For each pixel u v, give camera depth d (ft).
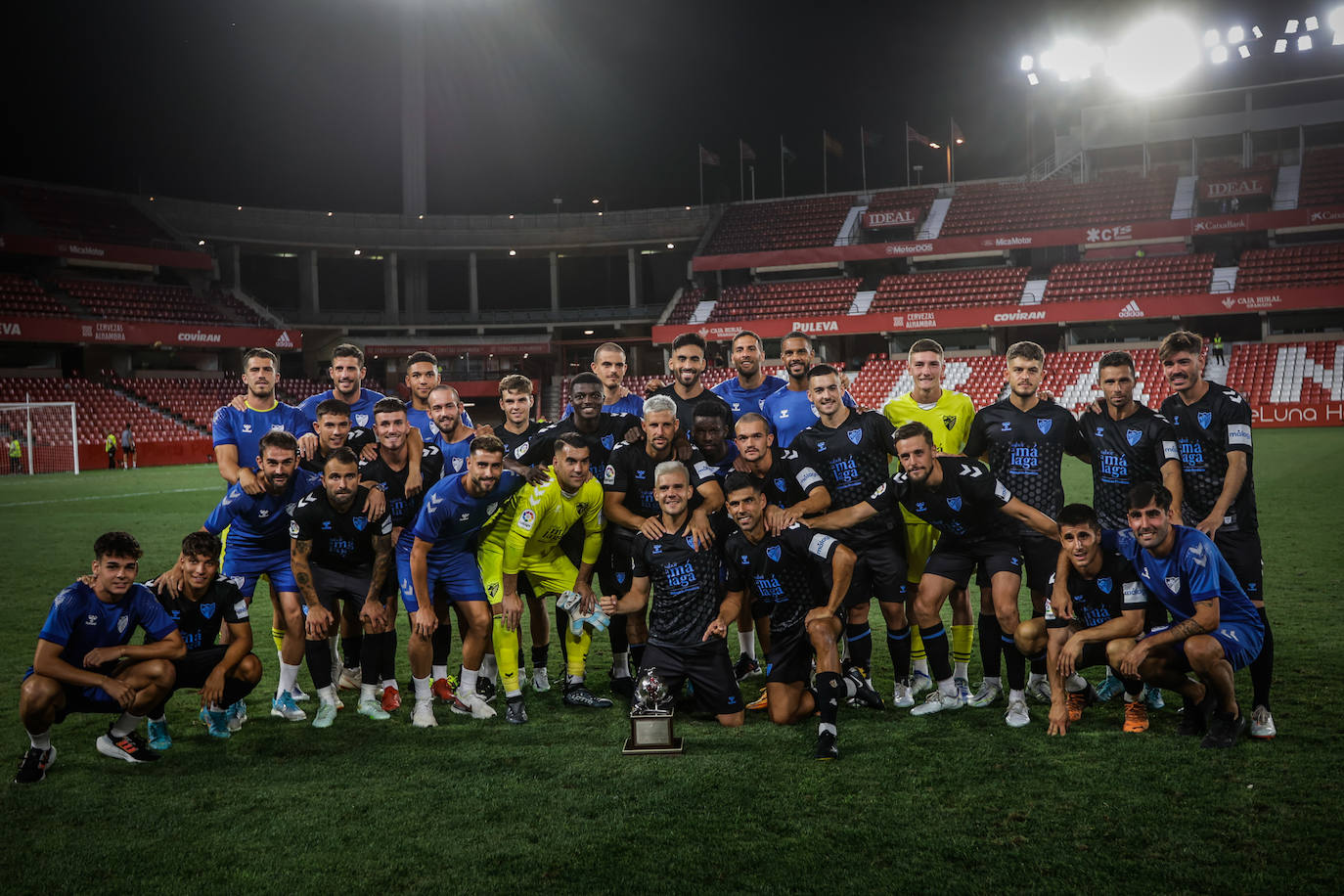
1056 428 16.49
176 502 53.06
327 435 16.70
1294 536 30.50
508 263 137.49
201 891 9.45
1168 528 13.15
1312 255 100.12
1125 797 11.19
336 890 9.39
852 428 17.15
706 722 15.11
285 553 16.92
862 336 121.49
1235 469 14.84
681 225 128.47
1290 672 16.21
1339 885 8.98
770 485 17.71
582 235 127.65
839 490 17.26
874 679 17.63
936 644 15.29
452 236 125.18
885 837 10.27
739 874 9.51
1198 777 11.77
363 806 11.57
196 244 114.93
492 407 127.65
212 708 14.53
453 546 16.03
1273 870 9.32
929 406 17.88
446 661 17.08
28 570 30.45
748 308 119.65
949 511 14.99
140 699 13.55
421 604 15.29
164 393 100.99
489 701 16.99
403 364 124.06
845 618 16.30
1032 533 15.75
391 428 16.33
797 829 10.57
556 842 10.37
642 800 11.53
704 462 16.75
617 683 17.21
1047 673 14.83
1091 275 108.17
